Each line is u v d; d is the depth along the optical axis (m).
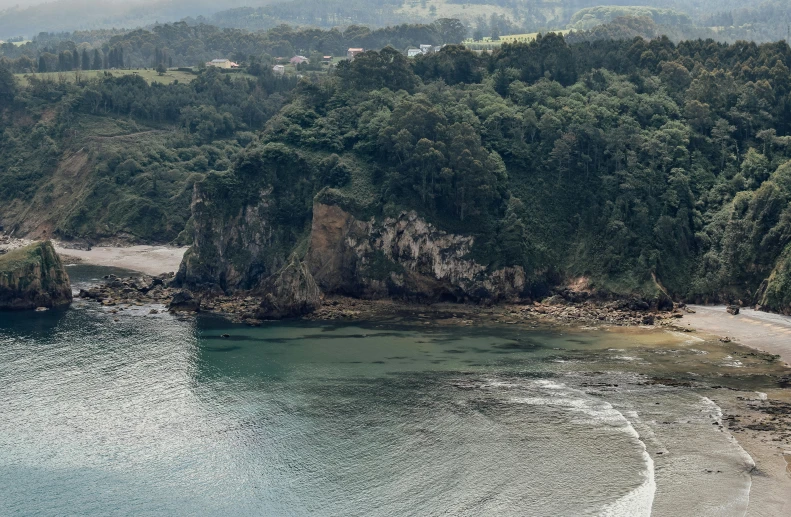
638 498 91.50
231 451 106.38
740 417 112.62
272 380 132.12
